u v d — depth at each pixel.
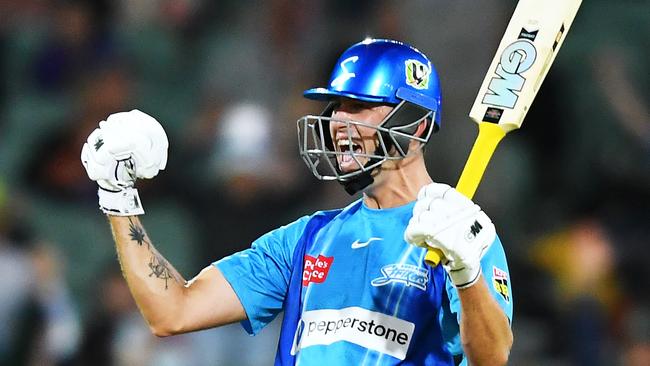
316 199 33.56
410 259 14.75
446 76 33.81
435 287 14.57
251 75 36.59
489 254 14.25
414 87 14.97
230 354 30.22
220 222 33.16
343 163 15.06
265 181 33.38
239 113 34.72
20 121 36.00
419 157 15.27
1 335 29.38
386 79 14.85
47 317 29.97
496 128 14.32
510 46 14.71
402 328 14.54
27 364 29.67
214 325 15.47
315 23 37.44
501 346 13.53
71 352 29.97
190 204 33.81
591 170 33.78
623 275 31.64
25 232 30.52
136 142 15.09
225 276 15.54
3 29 38.22
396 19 35.47
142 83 37.03
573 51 35.12
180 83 37.72
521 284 32.25
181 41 38.47
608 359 30.11
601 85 34.34
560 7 14.70
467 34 33.94
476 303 13.29
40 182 34.59
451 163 32.81
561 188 34.12
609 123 34.03
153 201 33.59
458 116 33.12
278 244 15.73
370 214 15.27
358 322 14.69
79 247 33.44
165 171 34.09
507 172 33.28
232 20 38.75
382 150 14.94
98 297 31.73
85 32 37.81
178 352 29.67
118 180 15.19
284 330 15.34
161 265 15.29
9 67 37.62
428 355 14.53
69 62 37.38
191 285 15.45
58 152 34.88
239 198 33.25
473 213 13.21
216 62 37.31
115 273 30.11
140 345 29.55
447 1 34.34
